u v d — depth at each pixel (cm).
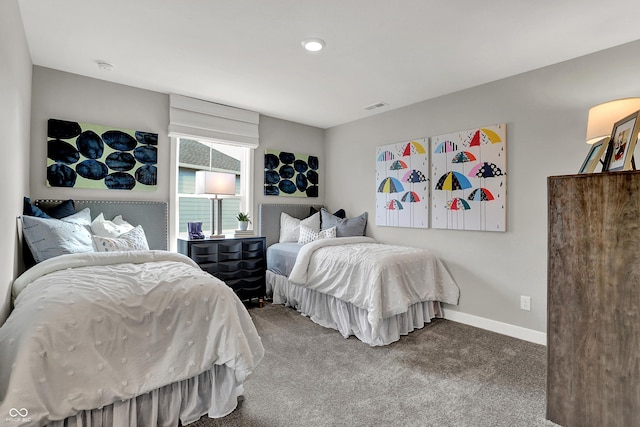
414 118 375
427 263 324
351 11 200
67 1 192
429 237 358
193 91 341
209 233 402
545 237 276
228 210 418
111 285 161
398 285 285
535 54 255
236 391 183
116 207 311
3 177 159
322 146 493
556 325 172
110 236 268
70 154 292
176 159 355
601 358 158
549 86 274
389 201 399
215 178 354
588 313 162
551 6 192
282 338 287
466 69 283
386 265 285
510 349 266
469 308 324
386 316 274
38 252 214
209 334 168
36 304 139
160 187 345
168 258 229
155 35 231
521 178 290
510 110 297
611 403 154
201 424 169
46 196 282
